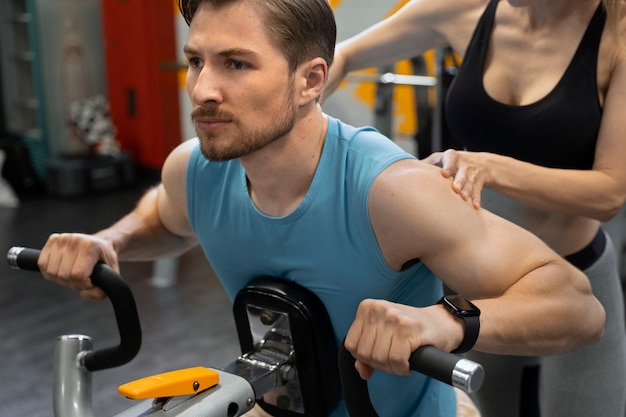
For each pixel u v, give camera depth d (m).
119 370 2.94
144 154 6.00
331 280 1.07
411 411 1.21
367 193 1.00
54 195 5.62
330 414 1.18
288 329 1.10
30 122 6.18
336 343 1.12
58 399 1.12
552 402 1.60
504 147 1.47
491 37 1.49
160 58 5.70
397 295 1.10
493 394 1.70
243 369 1.08
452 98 1.55
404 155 1.04
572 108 1.38
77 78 5.80
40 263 1.19
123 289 1.16
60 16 5.64
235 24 0.92
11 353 3.13
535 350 0.99
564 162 1.43
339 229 1.03
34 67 5.66
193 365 2.99
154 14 5.60
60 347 1.15
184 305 3.61
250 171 1.04
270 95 0.94
